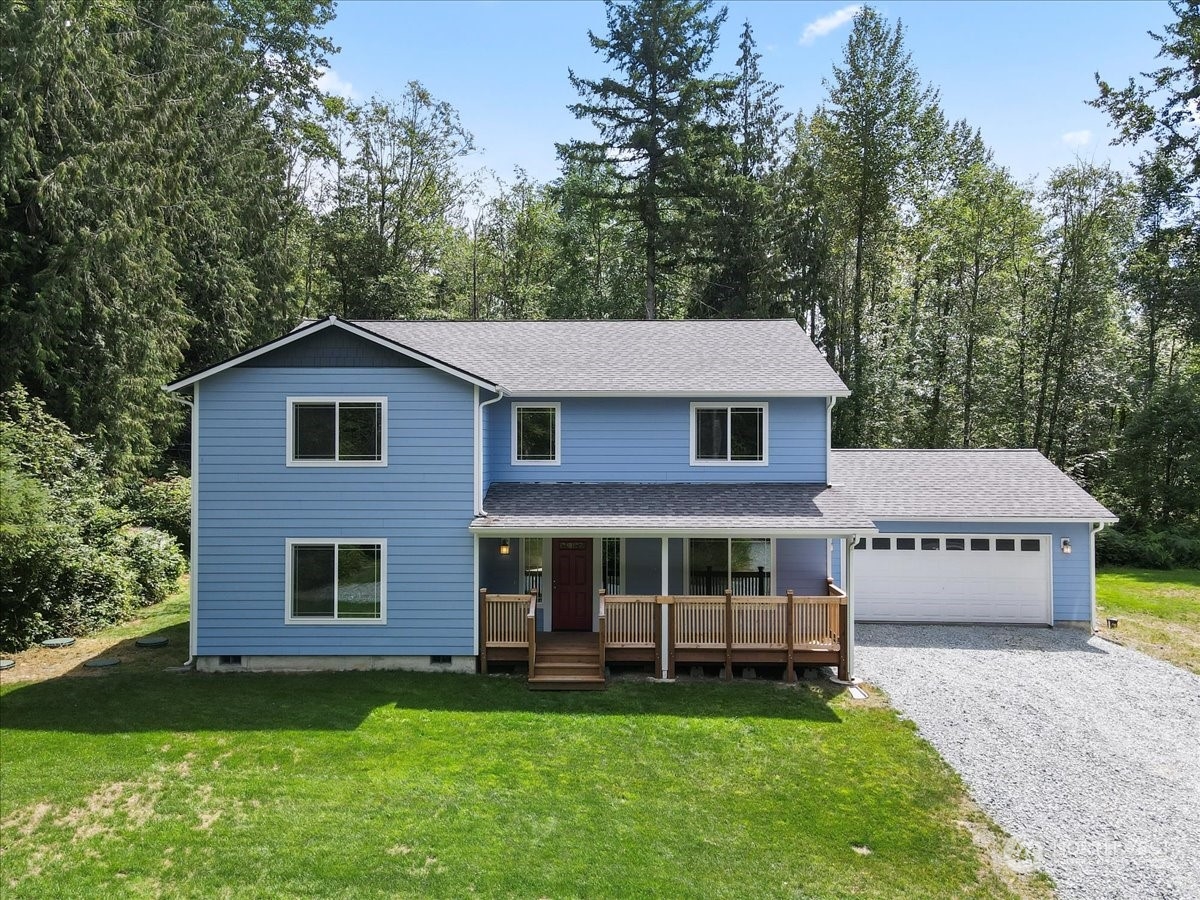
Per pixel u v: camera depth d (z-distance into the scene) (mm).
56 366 21562
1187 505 32500
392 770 10258
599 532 14375
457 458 14664
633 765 10625
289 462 14586
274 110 37469
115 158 22406
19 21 20156
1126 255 35594
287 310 34250
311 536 14586
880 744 11539
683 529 14320
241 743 11008
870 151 33719
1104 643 17875
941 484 20656
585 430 16953
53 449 18484
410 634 14680
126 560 18781
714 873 8055
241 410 14547
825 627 14539
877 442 35094
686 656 14547
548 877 7906
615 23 35312
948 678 14914
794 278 34219
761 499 15820
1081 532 19344
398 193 41188
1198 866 8383
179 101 25469
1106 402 35250
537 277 47656
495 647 14562
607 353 18500
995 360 36281
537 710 12688
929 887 7922
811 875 8070
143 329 23406
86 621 16969
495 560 16625
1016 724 12477
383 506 14641
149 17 27297
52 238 21797
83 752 10547
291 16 37031
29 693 12906
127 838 8445
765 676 14859
